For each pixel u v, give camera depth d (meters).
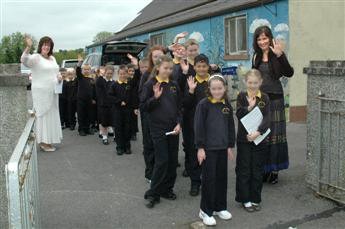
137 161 7.39
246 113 4.85
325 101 5.10
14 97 3.93
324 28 11.56
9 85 3.90
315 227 4.45
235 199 5.06
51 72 8.17
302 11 11.22
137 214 4.90
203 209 4.56
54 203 5.30
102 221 4.71
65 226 4.58
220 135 4.56
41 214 4.93
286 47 11.25
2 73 4.28
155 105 4.98
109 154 8.02
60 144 9.13
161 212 4.95
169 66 5.07
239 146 4.90
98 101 9.05
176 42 6.15
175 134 5.09
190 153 5.49
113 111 7.93
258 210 4.91
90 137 10.03
